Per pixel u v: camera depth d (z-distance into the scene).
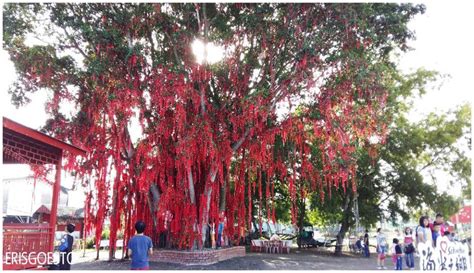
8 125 9.27
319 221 32.12
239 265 15.14
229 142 16.12
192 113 16.12
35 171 10.57
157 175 16.09
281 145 18.70
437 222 12.02
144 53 15.71
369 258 20.09
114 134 16.16
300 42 14.81
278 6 14.77
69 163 15.52
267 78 16.31
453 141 22.81
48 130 15.98
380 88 14.76
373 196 23.95
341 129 15.56
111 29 14.62
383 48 16.02
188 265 14.89
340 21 14.39
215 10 16.50
